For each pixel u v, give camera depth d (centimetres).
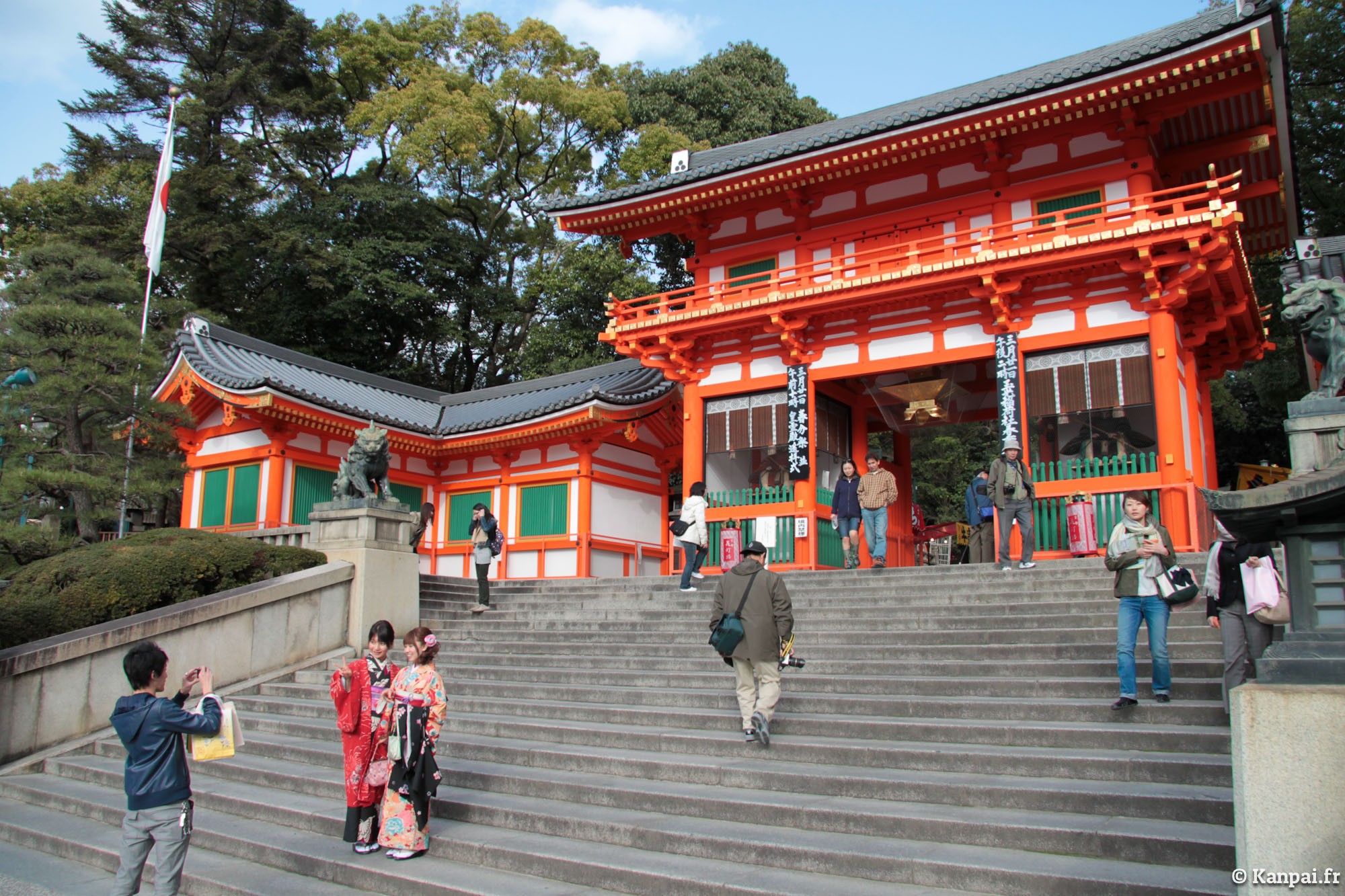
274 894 621
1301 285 540
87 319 1549
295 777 845
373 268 3581
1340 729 418
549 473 2280
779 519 1809
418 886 602
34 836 812
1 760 1001
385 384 2770
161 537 1335
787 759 764
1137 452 1553
